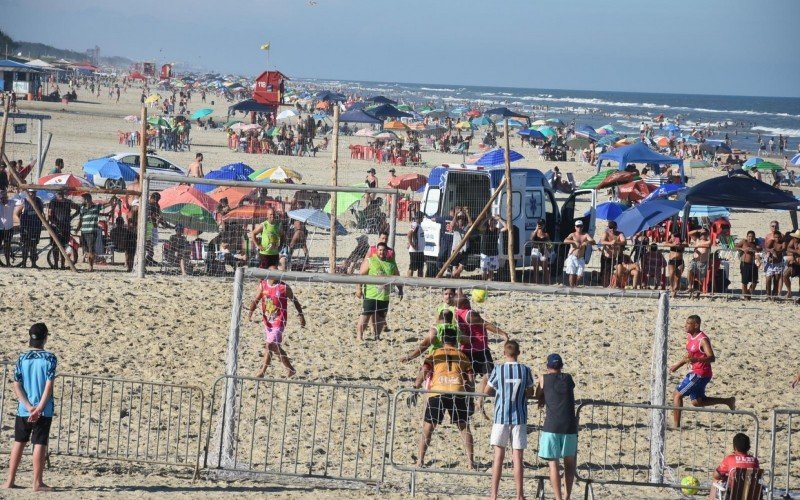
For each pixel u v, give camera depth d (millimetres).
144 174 33156
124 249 34562
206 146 91750
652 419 17375
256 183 32969
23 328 24891
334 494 15844
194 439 18203
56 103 136250
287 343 25031
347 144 103562
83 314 26719
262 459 17344
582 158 97875
